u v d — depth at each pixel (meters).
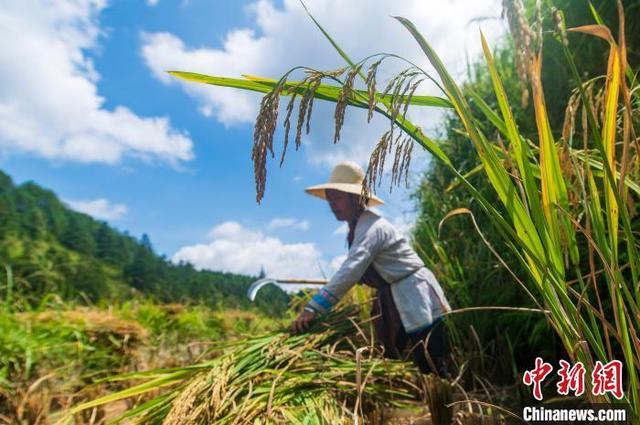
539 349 2.60
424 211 3.97
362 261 2.55
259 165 0.80
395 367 2.41
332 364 2.32
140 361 3.68
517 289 2.63
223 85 0.95
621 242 1.75
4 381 2.50
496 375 2.61
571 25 2.52
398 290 2.59
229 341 2.79
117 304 5.05
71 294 4.66
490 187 2.92
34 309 3.87
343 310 3.12
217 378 1.97
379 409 2.01
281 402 1.86
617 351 2.00
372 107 0.78
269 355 2.26
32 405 2.36
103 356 3.26
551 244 0.85
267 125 0.80
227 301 6.90
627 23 2.31
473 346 2.74
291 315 4.31
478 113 3.33
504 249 2.76
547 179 0.85
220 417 1.80
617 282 0.83
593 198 0.86
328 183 2.91
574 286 2.04
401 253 2.65
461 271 2.91
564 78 2.55
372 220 2.70
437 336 2.53
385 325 2.68
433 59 0.80
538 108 0.82
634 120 1.13
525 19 0.63
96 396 2.78
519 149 0.85
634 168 1.12
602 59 2.41
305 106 0.80
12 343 2.70
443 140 3.78
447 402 1.82
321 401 1.89
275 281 3.28
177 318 4.96
